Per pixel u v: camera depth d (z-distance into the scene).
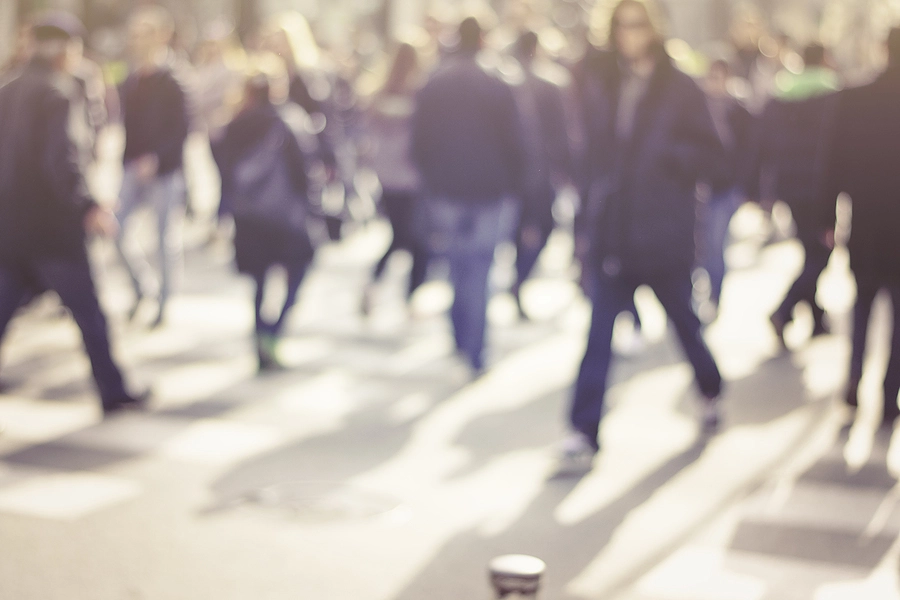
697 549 6.82
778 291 15.98
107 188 19.75
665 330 13.43
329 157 12.72
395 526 7.09
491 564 4.28
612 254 8.43
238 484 7.83
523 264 13.65
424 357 11.90
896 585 6.36
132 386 9.70
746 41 17.14
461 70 10.67
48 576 6.27
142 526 7.02
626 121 8.41
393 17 51.88
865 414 9.88
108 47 35.62
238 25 45.16
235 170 10.87
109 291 15.14
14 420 9.28
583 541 6.92
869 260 9.25
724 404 10.16
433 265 17.44
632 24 8.34
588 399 8.32
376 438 8.98
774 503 7.64
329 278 16.72
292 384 10.65
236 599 6.03
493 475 8.13
